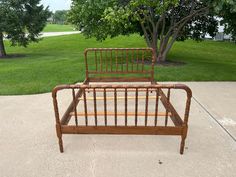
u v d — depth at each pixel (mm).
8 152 3164
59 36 24859
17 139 3504
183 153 3068
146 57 10992
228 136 3520
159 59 10000
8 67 10031
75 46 18359
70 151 3150
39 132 3709
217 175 2652
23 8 14688
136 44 16859
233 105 4793
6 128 3871
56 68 9016
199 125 3883
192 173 2688
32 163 2916
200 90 5840
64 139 3453
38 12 15148
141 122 3924
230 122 3996
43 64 10281
